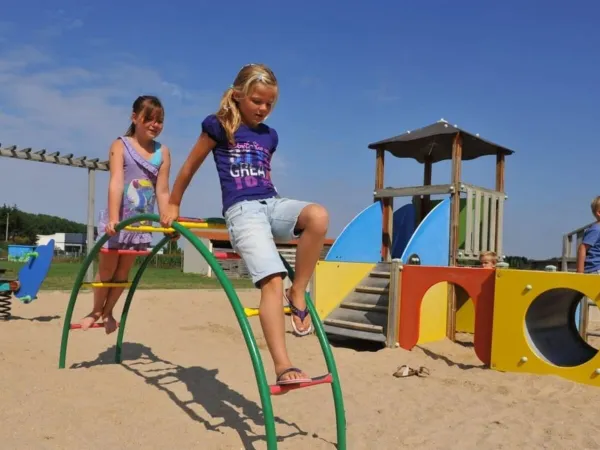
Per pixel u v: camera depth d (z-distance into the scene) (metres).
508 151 8.53
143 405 3.71
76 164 10.56
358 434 3.32
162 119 4.28
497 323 5.19
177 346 5.91
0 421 3.27
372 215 8.55
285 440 3.18
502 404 4.03
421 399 4.12
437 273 5.88
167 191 4.46
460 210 8.57
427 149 9.12
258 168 2.97
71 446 2.97
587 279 4.72
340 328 6.75
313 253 2.79
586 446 3.21
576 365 5.07
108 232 3.89
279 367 2.63
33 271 7.27
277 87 2.98
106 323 4.68
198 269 28.83
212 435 3.22
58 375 4.32
